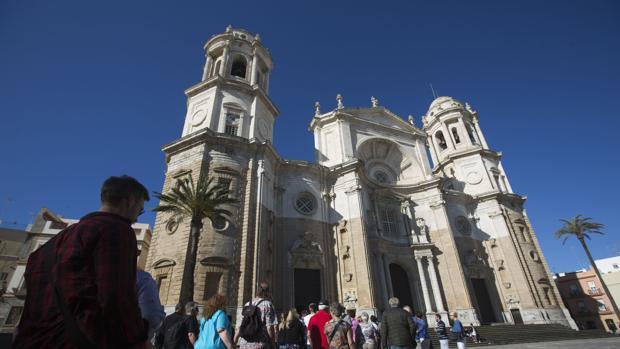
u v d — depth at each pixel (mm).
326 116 39125
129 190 2664
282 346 8188
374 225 32438
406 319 8523
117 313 1896
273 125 34906
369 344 10461
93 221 2184
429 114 52719
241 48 35719
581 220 42062
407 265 33344
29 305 2014
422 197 38344
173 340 6547
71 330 1771
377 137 40281
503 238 38031
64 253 2012
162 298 21094
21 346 1886
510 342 26375
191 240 22172
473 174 43594
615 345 18172
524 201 42250
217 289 21625
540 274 36594
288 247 28312
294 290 26797
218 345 5504
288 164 31812
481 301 34656
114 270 1955
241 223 24688
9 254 47438
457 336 16828
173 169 27016
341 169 33375
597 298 53656
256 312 6406
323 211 31609
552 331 29125
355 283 27594
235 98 31188
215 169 25641
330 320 7746
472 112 50312
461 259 36000
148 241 52000
